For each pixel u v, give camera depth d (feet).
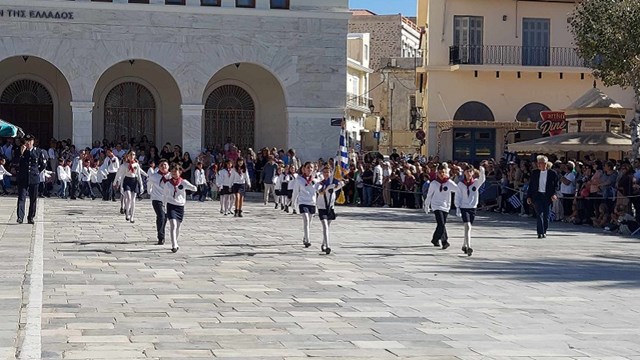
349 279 54.85
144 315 41.27
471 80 159.12
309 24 142.31
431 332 38.75
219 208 116.06
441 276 57.11
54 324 38.75
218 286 50.80
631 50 115.65
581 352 35.27
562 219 108.99
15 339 35.24
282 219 100.63
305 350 34.78
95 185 128.26
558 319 42.60
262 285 51.55
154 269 57.26
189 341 35.96
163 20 138.72
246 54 141.18
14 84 143.02
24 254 61.93
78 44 136.26
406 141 241.76
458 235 86.89
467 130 159.22
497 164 130.72
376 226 95.14
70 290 47.96
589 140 118.32
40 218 92.48
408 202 127.95
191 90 139.95
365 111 241.35
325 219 68.85
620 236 89.81
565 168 107.34
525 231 94.22
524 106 159.43
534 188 86.99
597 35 117.91
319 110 142.82
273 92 149.59
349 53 245.45
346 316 42.16
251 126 150.20
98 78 136.98
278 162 116.67
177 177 67.87
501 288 52.39
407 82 242.58
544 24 160.25
